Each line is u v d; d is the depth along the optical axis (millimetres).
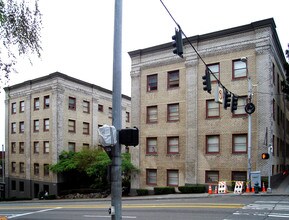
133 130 7062
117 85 7305
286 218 12117
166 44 28531
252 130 23781
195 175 25953
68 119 39312
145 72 29875
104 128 6875
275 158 25844
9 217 16547
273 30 24375
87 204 21703
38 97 40406
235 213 13523
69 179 37938
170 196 23375
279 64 29016
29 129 41188
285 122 33531
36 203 26516
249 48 24297
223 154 24891
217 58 25766
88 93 42938
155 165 28438
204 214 13648
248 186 21766
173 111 28062
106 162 30859
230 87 24906
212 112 25891
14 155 43438
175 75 28188
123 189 30312
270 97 23125
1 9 9641
